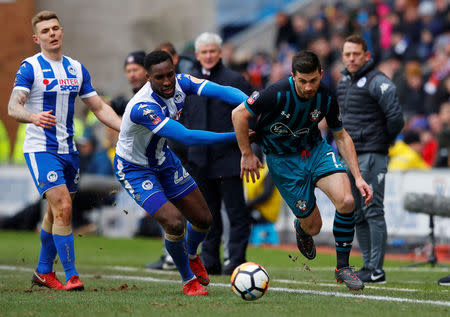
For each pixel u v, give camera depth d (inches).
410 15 2262.6
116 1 2778.1
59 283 877.2
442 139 1651.1
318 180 818.2
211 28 2883.9
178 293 810.8
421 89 2007.9
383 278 983.6
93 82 2755.9
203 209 810.8
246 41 2802.7
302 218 848.9
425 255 1526.8
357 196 1010.1
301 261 1364.4
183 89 780.6
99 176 1883.6
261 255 1489.9
